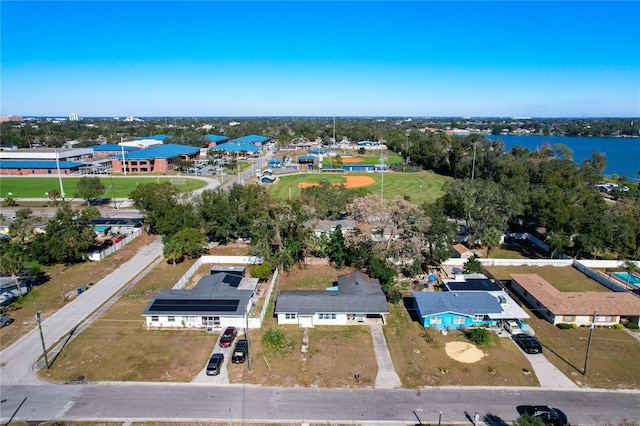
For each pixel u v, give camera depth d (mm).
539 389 39219
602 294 55188
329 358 43688
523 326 49406
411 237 63750
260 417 35125
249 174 166375
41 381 39531
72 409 35875
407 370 41844
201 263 71000
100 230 87250
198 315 49219
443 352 45125
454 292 54500
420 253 65875
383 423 34656
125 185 143625
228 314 49281
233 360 42438
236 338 47344
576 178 118438
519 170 131250
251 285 58438
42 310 53875
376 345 46312
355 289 54250
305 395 37969
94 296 58094
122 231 90812
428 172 177875
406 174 171250
